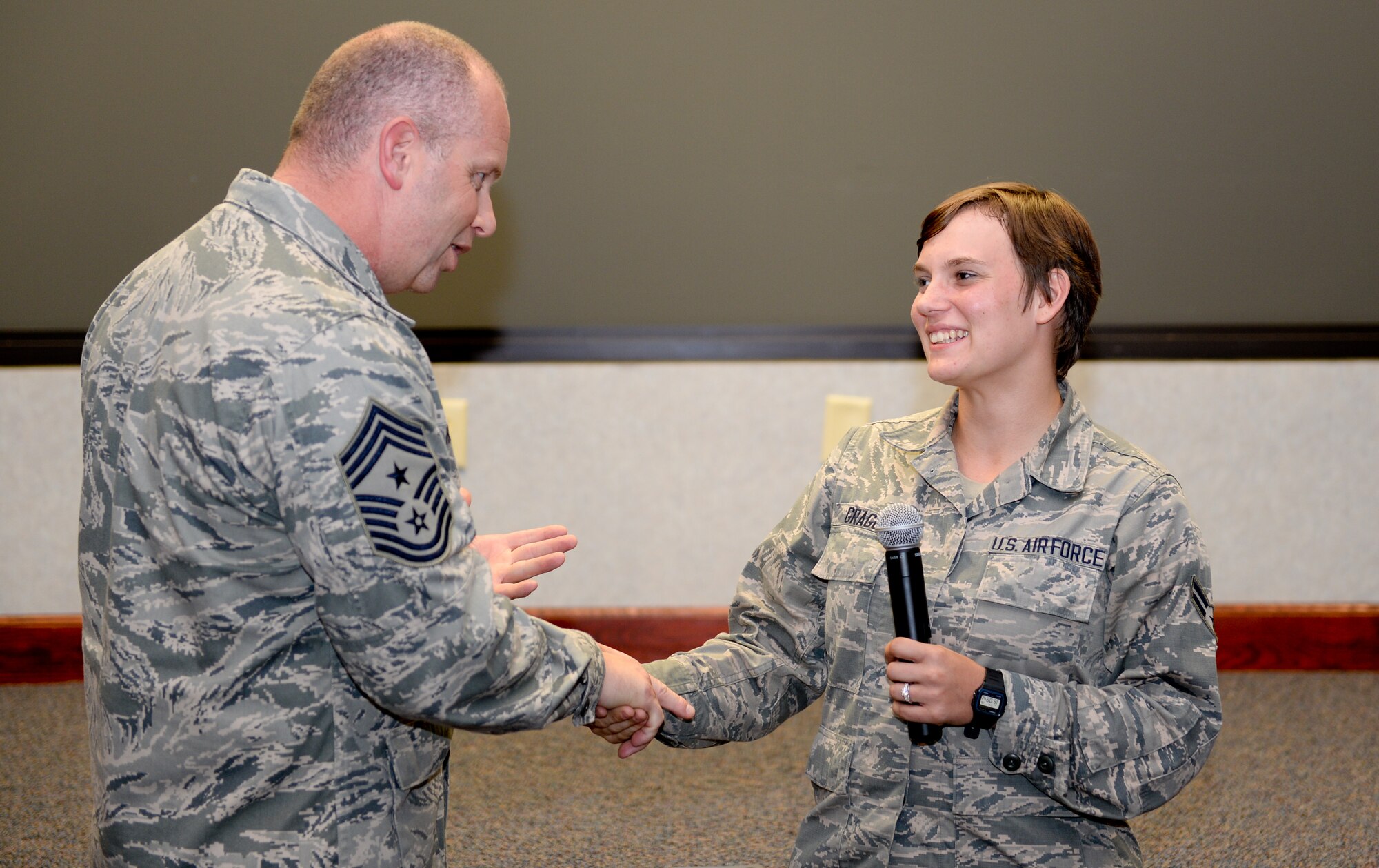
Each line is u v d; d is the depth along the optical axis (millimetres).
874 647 1245
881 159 2859
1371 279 2934
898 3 2795
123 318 1072
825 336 2912
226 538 989
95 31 2725
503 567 1304
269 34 2746
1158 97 2850
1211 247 2918
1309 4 2816
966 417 1289
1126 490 1189
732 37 2803
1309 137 2877
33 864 2062
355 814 1052
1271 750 2590
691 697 1325
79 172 2781
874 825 1202
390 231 1137
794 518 1409
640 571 3021
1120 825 1216
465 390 2926
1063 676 1175
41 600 2967
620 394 2945
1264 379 2984
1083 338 1275
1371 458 3025
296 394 946
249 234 1048
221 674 1010
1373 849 2158
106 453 1053
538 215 2859
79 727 2695
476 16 2768
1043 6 2805
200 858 1019
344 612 958
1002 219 1210
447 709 1000
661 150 2844
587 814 2305
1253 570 3074
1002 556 1198
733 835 2215
